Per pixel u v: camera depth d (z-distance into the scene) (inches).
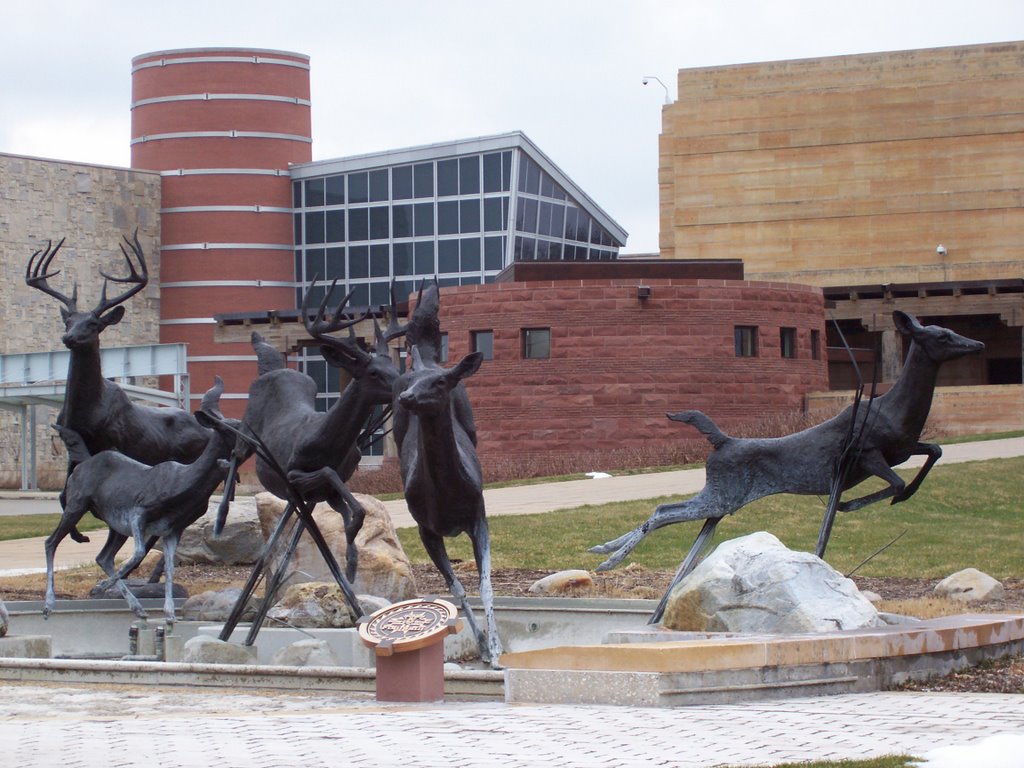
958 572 773.3
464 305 1839.3
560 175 2659.9
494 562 970.1
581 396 1781.5
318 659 563.8
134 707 455.2
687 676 437.7
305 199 2797.7
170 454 825.5
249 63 2819.9
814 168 2684.5
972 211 2618.1
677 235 2736.2
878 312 2069.4
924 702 435.2
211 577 901.8
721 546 538.0
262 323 2194.9
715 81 2728.8
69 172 2765.7
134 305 2802.7
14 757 344.2
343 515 601.3
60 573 933.8
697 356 1792.6
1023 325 2009.1
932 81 2642.7
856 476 587.5
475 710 430.3
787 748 351.3
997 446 1595.7
